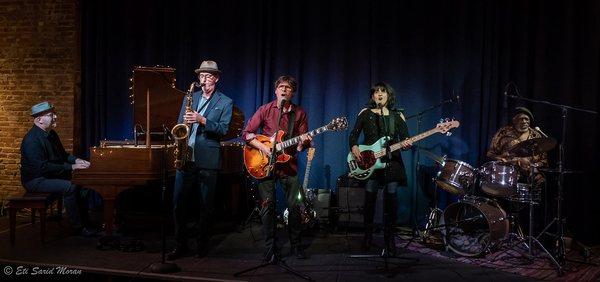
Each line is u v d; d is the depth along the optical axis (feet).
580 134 16.56
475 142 17.24
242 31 19.26
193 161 13.70
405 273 13.08
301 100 18.84
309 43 18.70
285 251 14.97
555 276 13.02
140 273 12.69
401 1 17.90
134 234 16.88
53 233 16.83
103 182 14.58
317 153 18.80
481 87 17.22
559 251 14.07
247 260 13.99
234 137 17.19
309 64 18.71
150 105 16.08
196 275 12.63
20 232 16.99
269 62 18.86
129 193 17.69
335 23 18.44
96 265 13.32
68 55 20.86
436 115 17.69
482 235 15.47
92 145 20.51
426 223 17.90
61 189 16.20
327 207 17.56
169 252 14.61
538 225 16.89
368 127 15.08
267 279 12.43
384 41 18.10
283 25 18.80
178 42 19.75
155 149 14.62
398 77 17.98
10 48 21.20
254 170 13.96
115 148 14.56
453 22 17.46
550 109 16.79
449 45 17.53
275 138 12.93
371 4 18.12
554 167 16.84
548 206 16.87
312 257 14.42
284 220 17.35
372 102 15.47
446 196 17.80
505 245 15.10
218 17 19.43
